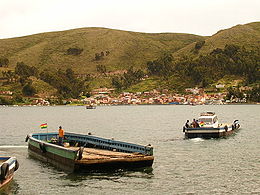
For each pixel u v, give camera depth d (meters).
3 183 31.16
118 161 36.25
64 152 37.28
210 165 40.47
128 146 41.06
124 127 100.00
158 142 61.84
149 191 30.69
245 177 35.09
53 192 30.55
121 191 30.70
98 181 33.53
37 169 38.59
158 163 41.50
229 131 70.69
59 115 184.00
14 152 50.50
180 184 32.72
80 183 32.97
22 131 90.81
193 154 47.88
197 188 31.53
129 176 35.22
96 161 35.53
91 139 46.50
